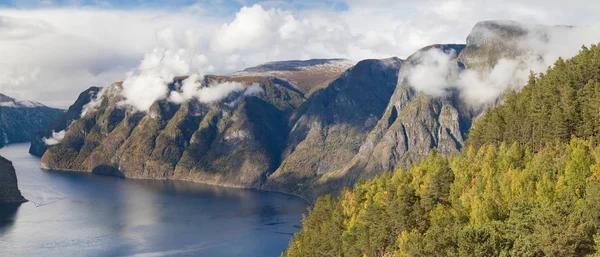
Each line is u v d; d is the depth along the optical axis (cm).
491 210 12812
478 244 11012
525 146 18412
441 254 11656
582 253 10725
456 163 17962
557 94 18975
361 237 16000
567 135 17300
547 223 11006
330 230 18625
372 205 16325
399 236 14162
